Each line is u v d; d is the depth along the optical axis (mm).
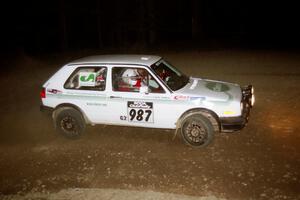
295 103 8758
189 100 6648
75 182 5809
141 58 7422
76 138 7562
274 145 6555
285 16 26656
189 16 29016
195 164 6098
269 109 8469
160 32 26766
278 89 10094
